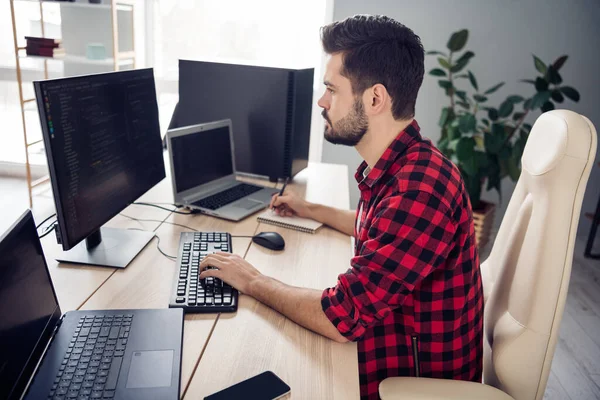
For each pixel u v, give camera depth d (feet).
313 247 4.65
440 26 10.57
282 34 11.16
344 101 3.45
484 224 9.91
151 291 3.67
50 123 3.27
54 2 11.25
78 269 3.90
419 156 3.31
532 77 10.71
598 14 10.28
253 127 6.53
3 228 9.80
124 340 3.02
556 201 3.27
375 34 3.28
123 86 4.25
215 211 5.18
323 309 3.24
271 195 5.87
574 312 8.47
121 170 4.26
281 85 6.23
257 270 3.87
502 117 9.90
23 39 12.15
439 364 3.57
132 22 11.64
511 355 3.42
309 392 2.80
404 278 3.12
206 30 11.43
